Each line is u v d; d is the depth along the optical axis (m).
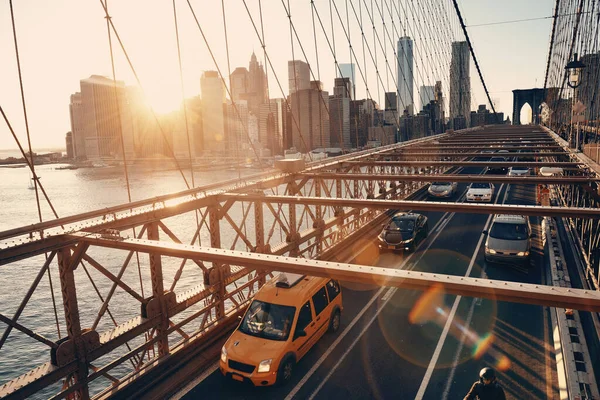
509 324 10.76
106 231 7.74
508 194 31.95
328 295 10.45
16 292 44.69
